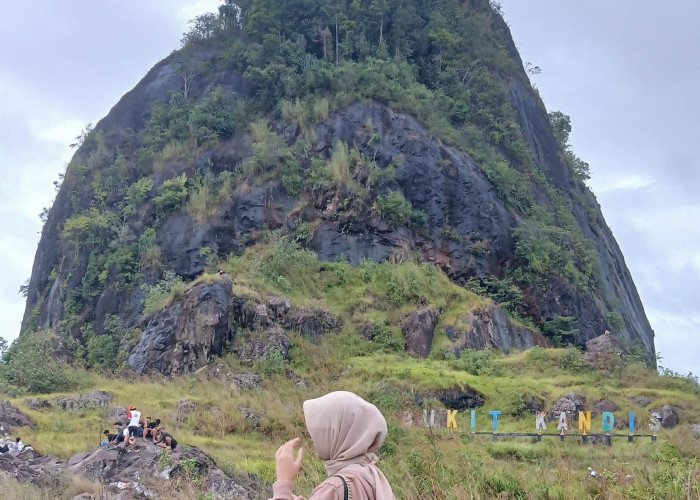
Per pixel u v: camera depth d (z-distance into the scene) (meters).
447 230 63.56
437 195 64.75
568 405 41.72
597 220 89.25
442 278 58.94
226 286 48.66
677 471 10.27
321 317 52.16
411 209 63.03
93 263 62.28
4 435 29.27
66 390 41.97
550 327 61.81
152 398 39.72
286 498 4.93
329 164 63.75
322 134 66.62
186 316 47.31
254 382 43.75
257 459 27.34
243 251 60.50
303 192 63.16
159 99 74.38
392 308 55.16
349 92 69.12
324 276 57.06
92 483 18.84
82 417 34.94
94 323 59.56
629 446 29.11
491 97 77.94
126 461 21.12
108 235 63.84
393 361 48.84
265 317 49.47
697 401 42.62
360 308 54.44
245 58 74.19
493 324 55.62
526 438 35.78
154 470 20.22
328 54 74.38
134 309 58.72
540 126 86.44
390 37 77.44
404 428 13.44
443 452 11.30
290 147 66.12
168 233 61.78
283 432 35.31
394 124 67.44
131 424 23.73
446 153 66.75
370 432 4.81
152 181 65.75
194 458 20.58
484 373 47.50
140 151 69.25
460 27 82.62
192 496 16.27
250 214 62.03
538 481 11.13
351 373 46.31
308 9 76.62
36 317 67.19
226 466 21.97
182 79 77.12
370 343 51.59
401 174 64.88
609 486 10.56
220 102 71.44
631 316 80.69
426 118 69.38
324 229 60.75
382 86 69.69
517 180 70.94
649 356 65.06
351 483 4.68
